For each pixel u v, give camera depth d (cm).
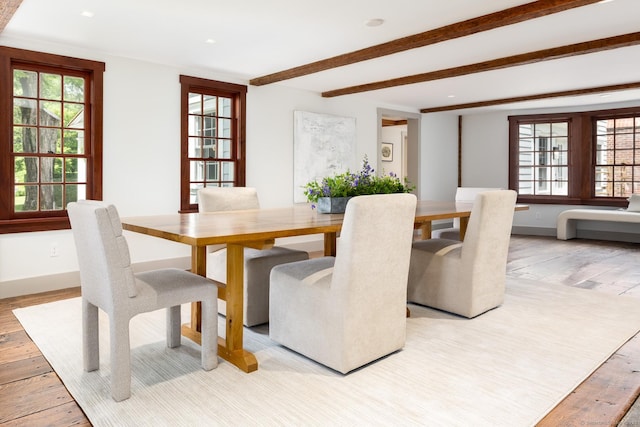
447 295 318
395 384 211
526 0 295
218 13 321
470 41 385
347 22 338
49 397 201
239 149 521
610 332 282
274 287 255
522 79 536
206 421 179
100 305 204
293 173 577
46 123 394
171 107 462
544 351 251
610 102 701
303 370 227
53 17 328
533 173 784
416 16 325
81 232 203
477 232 300
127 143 433
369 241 216
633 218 628
